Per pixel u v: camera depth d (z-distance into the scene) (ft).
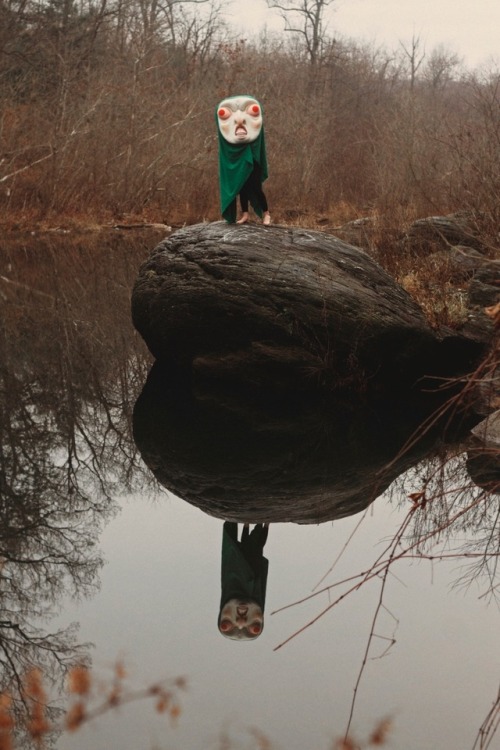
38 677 15.23
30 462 28.02
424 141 81.00
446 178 64.59
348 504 24.22
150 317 37.93
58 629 17.13
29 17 109.91
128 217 106.63
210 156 113.29
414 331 34.83
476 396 32.60
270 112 122.01
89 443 29.84
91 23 119.44
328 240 36.68
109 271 69.15
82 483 26.14
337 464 27.40
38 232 95.91
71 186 102.47
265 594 18.92
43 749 13.23
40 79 109.29
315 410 33.35
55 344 44.19
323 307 34.58
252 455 28.45
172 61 132.26
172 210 111.24
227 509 23.98
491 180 51.90
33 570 20.12
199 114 113.29
